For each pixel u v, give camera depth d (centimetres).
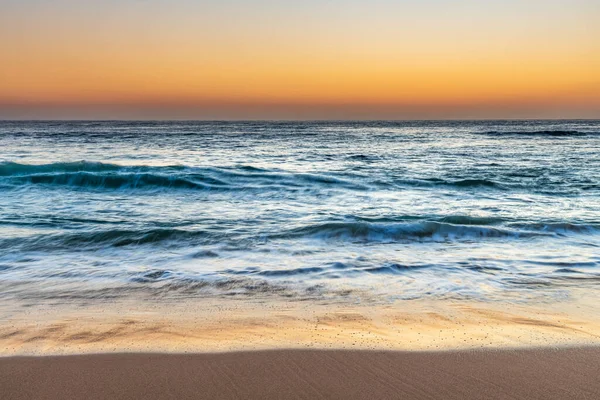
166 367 337
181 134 7538
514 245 807
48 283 591
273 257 725
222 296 538
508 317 461
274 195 1475
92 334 411
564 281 600
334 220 1059
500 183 1720
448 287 571
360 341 390
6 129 10125
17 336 406
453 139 6291
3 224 990
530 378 319
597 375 324
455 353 363
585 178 1978
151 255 739
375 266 668
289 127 13775
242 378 319
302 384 310
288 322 446
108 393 296
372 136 7344
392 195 1484
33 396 292
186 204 1304
